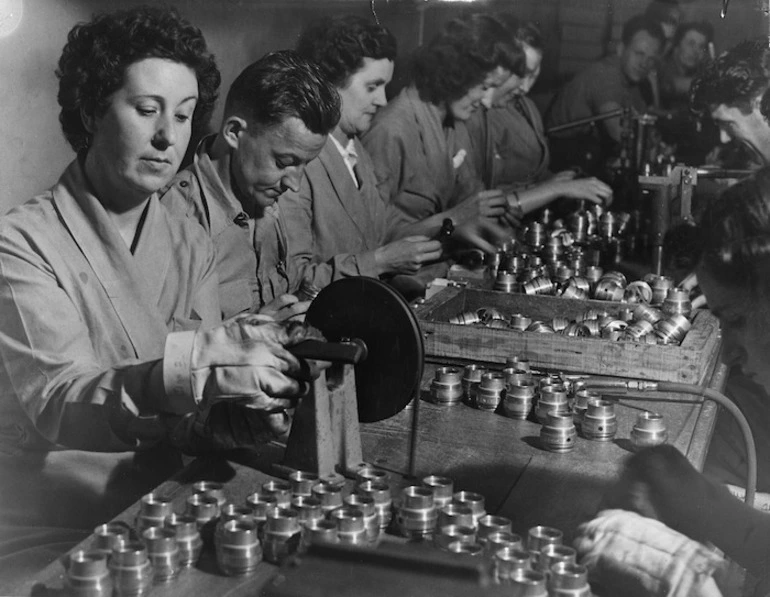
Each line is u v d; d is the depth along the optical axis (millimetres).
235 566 1493
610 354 2736
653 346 2689
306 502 1638
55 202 2207
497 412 2428
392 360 1915
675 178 4219
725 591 1550
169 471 2344
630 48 7102
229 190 3207
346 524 1572
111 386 1850
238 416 1917
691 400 2596
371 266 3885
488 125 6160
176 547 1485
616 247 4629
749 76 4113
